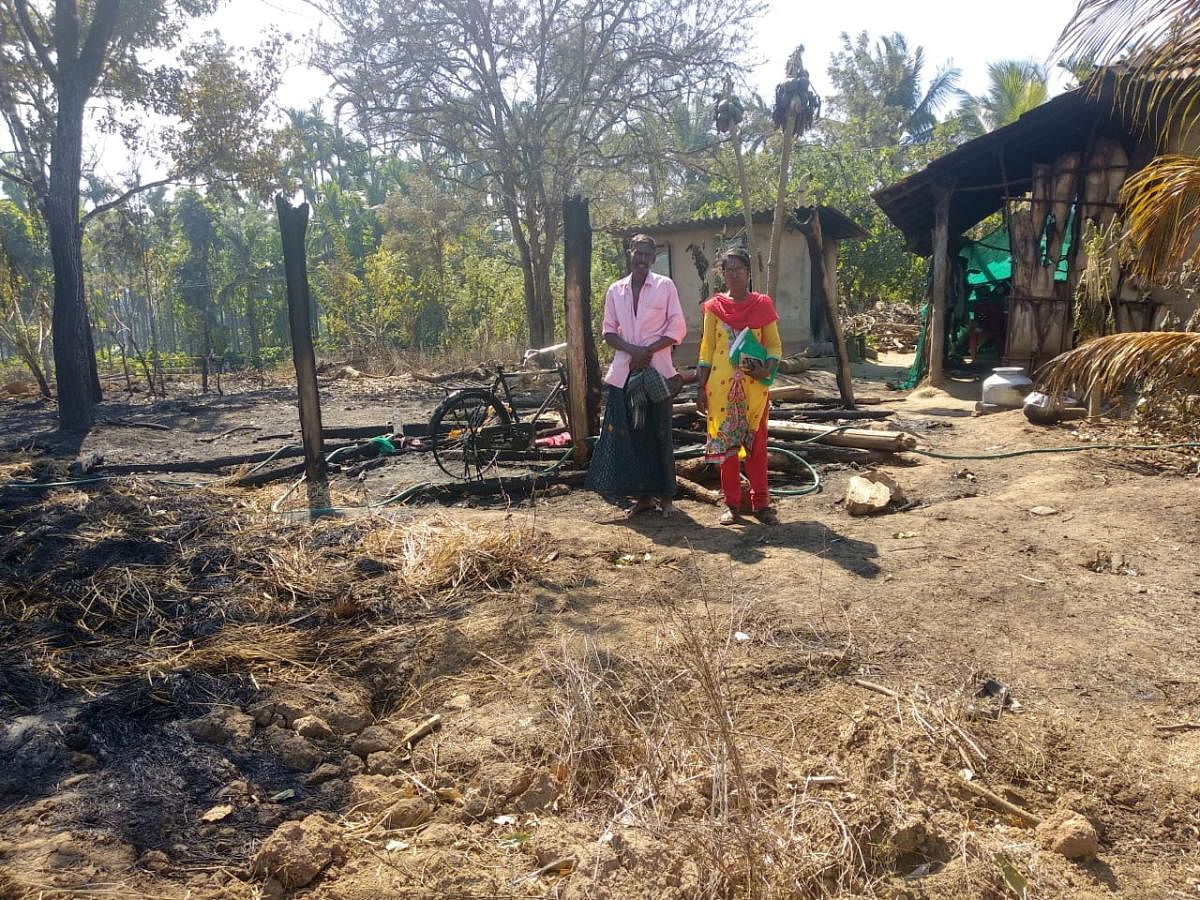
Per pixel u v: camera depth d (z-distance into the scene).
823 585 4.43
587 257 6.91
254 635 4.07
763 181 21.67
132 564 4.81
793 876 2.36
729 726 2.87
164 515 5.72
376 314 26.91
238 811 2.81
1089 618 3.99
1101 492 5.96
